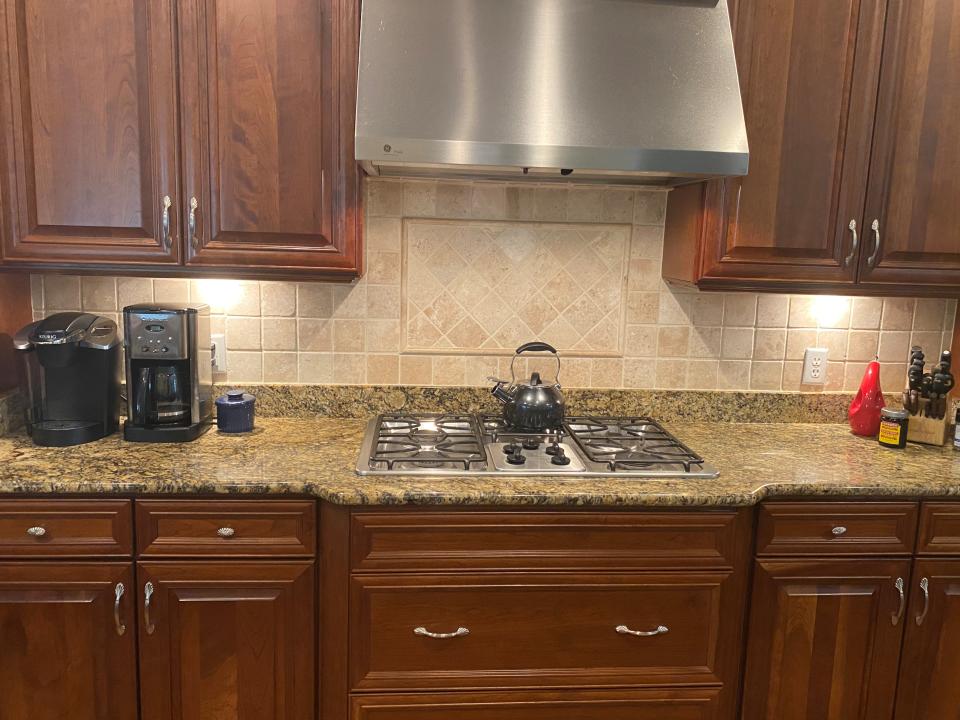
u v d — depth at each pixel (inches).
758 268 79.3
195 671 70.2
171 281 87.4
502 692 71.8
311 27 72.4
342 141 74.3
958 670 76.7
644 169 69.3
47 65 71.2
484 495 67.0
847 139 77.7
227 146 73.5
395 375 91.7
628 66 71.1
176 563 68.5
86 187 73.2
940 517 73.7
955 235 80.4
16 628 68.4
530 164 68.6
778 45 75.6
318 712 72.2
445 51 69.7
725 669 73.5
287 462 73.1
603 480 71.1
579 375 93.5
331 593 69.4
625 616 71.8
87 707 70.0
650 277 92.0
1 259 73.4
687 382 94.6
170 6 71.1
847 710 76.1
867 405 89.6
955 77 77.7
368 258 88.9
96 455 72.9
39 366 75.5
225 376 90.0
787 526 72.4
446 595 69.9
